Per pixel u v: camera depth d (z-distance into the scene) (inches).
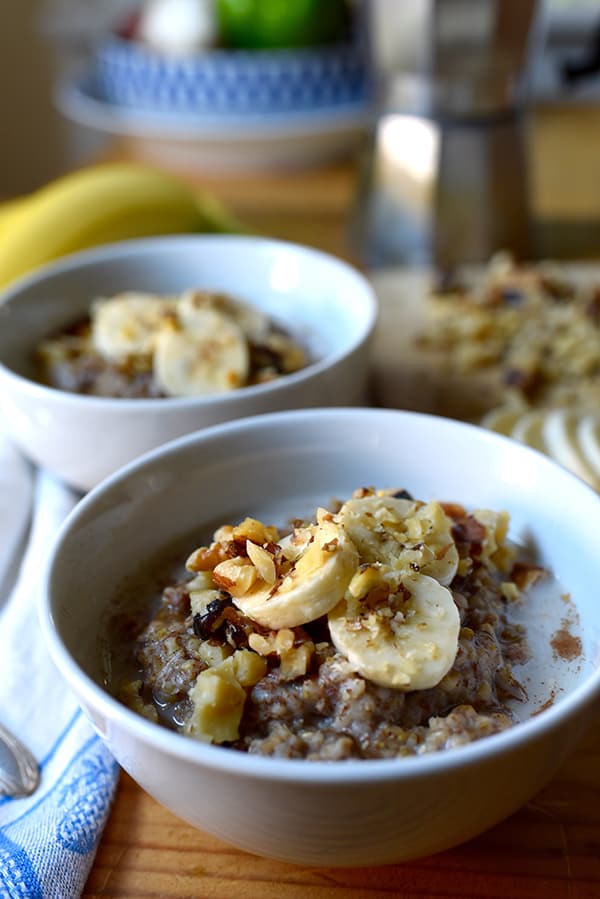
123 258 21.6
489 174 25.7
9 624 16.0
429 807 11.5
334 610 13.0
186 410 16.9
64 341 20.3
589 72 35.3
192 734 12.5
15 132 48.8
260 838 12.1
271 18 32.7
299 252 21.2
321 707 12.7
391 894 13.1
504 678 13.5
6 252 23.5
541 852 13.4
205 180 32.8
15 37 46.5
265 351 19.3
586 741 14.6
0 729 14.7
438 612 13.0
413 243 26.5
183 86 31.5
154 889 13.2
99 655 14.0
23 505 18.4
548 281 23.9
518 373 21.0
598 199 29.8
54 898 12.8
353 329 19.7
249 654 13.0
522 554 15.1
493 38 24.3
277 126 30.8
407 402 20.9
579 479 14.7
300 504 16.2
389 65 25.5
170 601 14.2
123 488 15.0
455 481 15.8
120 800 14.2
